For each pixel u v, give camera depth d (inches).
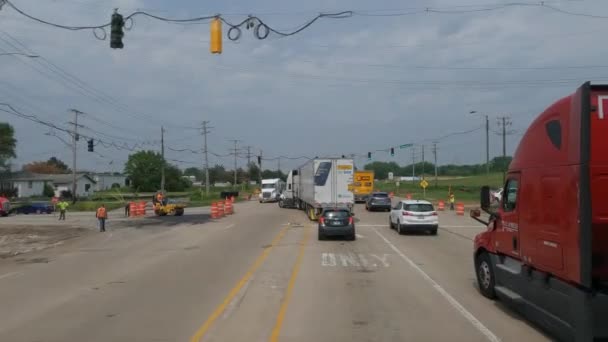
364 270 587.5
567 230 289.1
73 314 385.7
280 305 408.5
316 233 1069.1
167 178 4845.0
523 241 354.9
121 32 615.8
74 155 2773.1
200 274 565.6
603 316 270.7
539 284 329.1
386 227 1213.7
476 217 469.4
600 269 295.7
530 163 346.9
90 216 1980.8
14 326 353.4
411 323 352.8
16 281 544.1
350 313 381.7
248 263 646.5
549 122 319.6
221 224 1358.3
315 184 1397.6
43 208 2289.6
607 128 293.9
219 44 577.0
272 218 1562.5
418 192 3629.4
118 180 5900.6
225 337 319.3
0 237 1138.7
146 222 1513.3
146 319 366.9
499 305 407.8
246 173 7066.9
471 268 603.2
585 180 272.1
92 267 640.4
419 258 691.4
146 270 601.9
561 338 302.0
